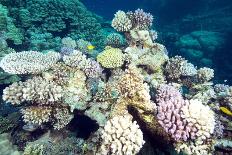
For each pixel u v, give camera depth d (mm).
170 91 913
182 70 1247
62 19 2199
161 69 1278
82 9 2471
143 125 836
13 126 1105
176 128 701
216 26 4855
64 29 2244
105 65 1119
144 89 817
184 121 697
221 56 3988
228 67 3818
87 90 978
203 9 5613
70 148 932
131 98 823
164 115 723
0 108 1281
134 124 704
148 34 1296
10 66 909
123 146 672
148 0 7219
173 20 6082
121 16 1296
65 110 951
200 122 690
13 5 2057
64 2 2229
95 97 954
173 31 5277
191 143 750
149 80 1186
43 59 986
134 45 1298
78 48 1834
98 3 8453
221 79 3678
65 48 1541
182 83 1306
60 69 976
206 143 852
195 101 730
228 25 4738
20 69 904
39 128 1025
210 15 5148
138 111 824
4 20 1702
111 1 8594
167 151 809
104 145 708
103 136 694
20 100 871
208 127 697
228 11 5121
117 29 1300
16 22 1973
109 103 932
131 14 1341
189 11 5832
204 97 1159
